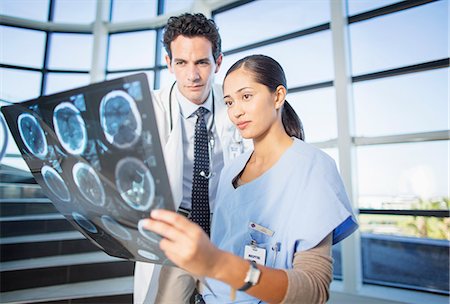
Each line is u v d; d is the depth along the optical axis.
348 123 2.11
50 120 0.44
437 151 1.86
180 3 3.38
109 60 3.80
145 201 0.38
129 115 0.36
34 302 1.52
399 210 1.98
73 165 0.45
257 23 2.73
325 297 0.43
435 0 1.94
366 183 2.12
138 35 3.73
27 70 3.61
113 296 1.65
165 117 1.04
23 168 2.68
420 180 1.91
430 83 1.92
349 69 2.23
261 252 0.53
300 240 0.48
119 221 0.44
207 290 0.62
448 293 1.82
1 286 1.63
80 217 0.54
